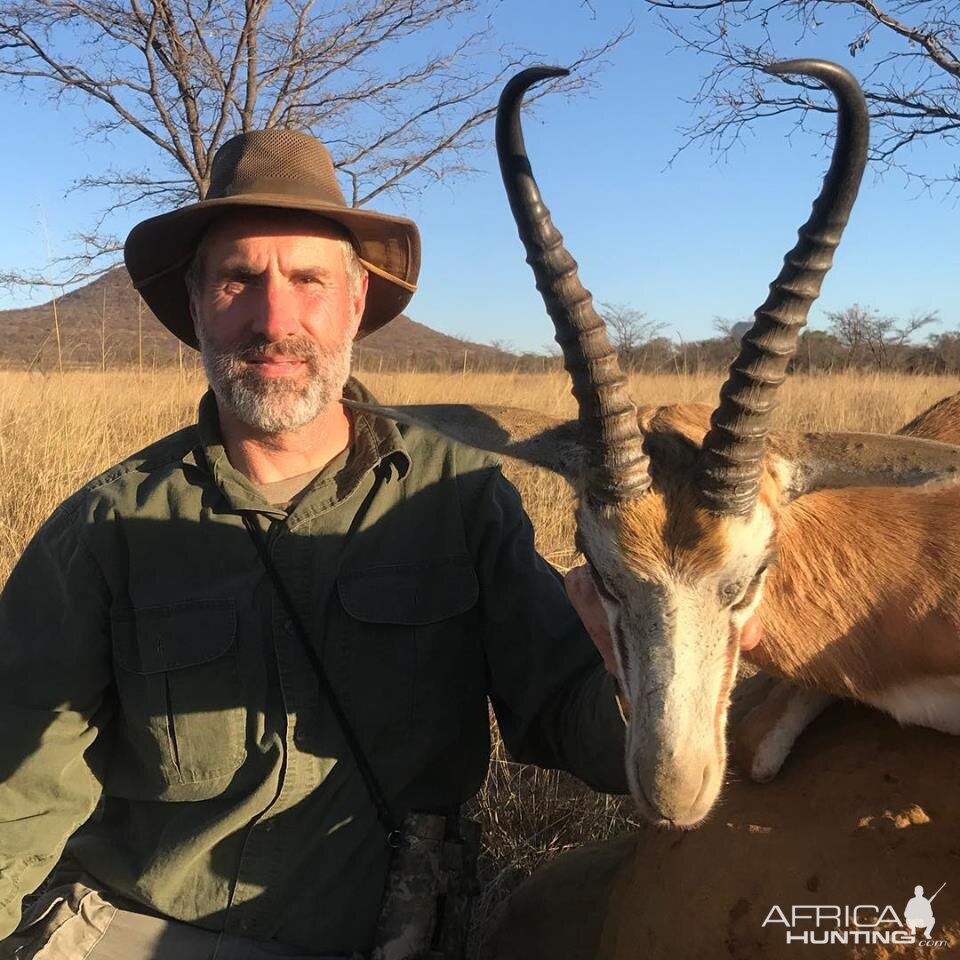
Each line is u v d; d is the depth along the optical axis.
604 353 0.85
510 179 0.83
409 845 0.86
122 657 0.89
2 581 1.69
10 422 2.55
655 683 0.82
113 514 0.91
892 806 0.82
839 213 0.78
